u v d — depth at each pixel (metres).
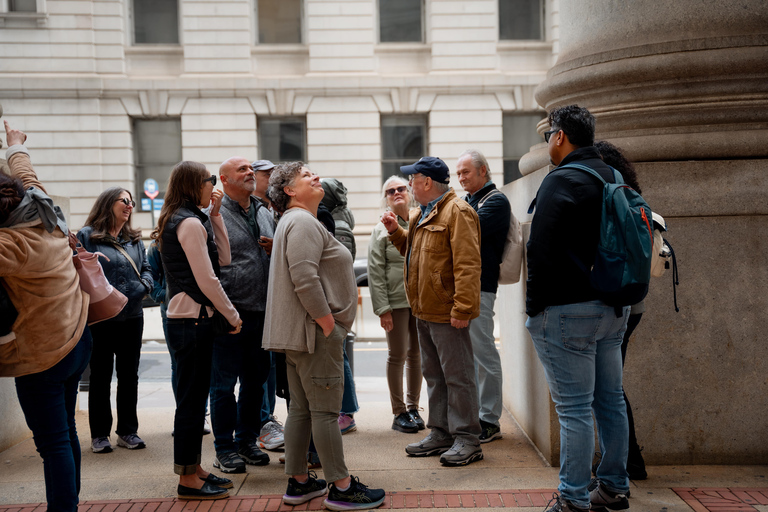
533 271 3.06
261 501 3.62
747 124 4.04
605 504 3.29
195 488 3.64
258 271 4.20
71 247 3.21
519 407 4.93
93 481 3.99
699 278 3.89
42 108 16.09
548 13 16.86
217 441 4.15
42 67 16.16
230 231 4.17
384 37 16.98
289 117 16.73
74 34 16.20
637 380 3.92
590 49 4.41
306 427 3.55
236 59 16.48
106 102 16.25
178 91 16.30
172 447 4.72
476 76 16.44
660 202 3.88
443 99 16.52
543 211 3.02
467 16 16.56
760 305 3.88
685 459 3.93
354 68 16.55
